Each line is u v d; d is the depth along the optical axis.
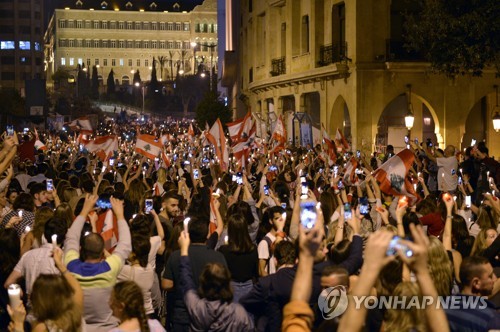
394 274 6.80
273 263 10.12
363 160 19.59
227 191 15.91
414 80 38.91
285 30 52.59
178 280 9.09
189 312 7.59
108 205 10.33
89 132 34.03
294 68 49.38
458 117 38.94
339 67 39.69
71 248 8.55
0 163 11.70
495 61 27.44
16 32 177.88
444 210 12.04
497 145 41.22
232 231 9.61
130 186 15.23
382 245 5.00
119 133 77.94
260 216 14.57
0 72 177.88
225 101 81.69
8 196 15.46
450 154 19.89
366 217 12.20
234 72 73.38
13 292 6.53
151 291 10.28
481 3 26.88
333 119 43.03
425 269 5.15
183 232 8.27
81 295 7.47
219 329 7.48
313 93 48.06
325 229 11.65
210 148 31.69
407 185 13.18
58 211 10.80
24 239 10.59
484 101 41.44
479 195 19.38
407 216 10.44
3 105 77.12
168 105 177.38
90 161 26.52
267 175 20.80
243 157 24.84
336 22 43.44
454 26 27.22
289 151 30.00
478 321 6.71
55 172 23.03
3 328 9.68
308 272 5.51
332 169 20.39
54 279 6.63
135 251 9.42
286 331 5.47
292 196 17.20
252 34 61.44
